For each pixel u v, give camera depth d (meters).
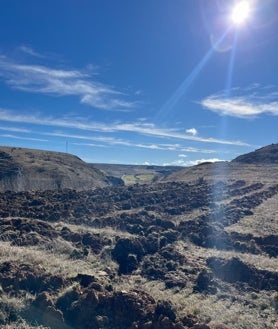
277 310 14.89
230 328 12.97
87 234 23.41
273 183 52.03
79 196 38.94
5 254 17.66
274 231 27.97
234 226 29.50
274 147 91.06
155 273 18.67
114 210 34.22
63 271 16.48
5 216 28.16
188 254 21.91
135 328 12.77
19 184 65.69
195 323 12.78
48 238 22.28
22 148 97.62
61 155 100.38
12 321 12.70
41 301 13.34
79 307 13.45
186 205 37.38
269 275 17.66
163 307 13.17
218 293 16.23
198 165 79.19
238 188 47.81
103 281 16.05
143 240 22.52
